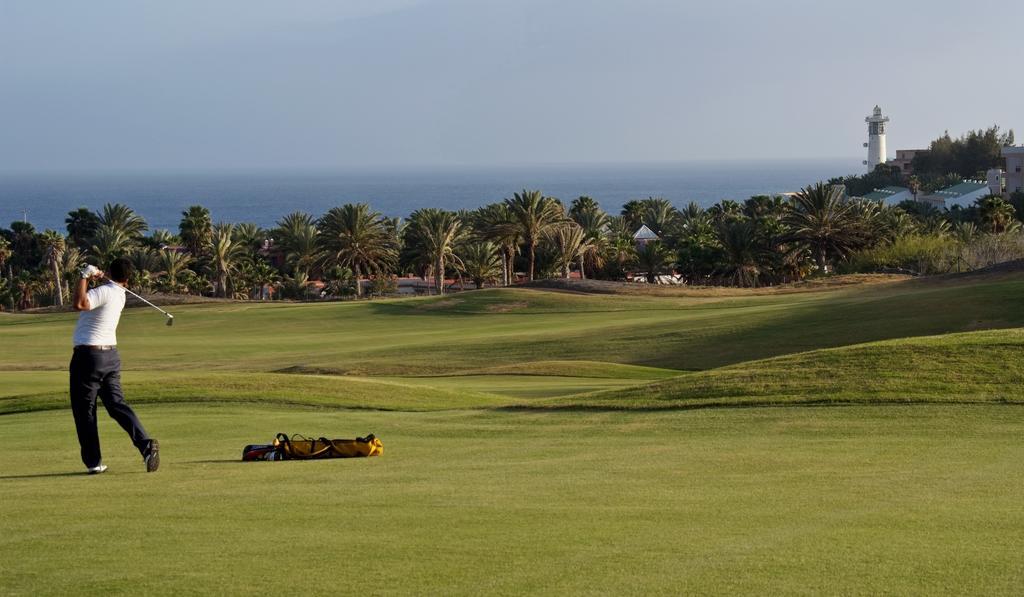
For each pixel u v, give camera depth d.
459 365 36.16
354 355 40.69
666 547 6.52
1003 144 175.38
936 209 121.75
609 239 113.12
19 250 110.38
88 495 8.67
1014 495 8.34
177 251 114.25
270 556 6.33
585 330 43.81
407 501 8.29
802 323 39.66
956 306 38.56
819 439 12.12
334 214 95.88
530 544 6.63
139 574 5.91
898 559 6.14
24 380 28.83
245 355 43.53
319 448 11.29
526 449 11.98
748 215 118.06
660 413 14.93
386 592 5.51
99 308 10.05
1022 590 5.47
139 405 18.47
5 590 5.64
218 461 11.25
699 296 61.25
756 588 5.54
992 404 14.12
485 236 97.19
